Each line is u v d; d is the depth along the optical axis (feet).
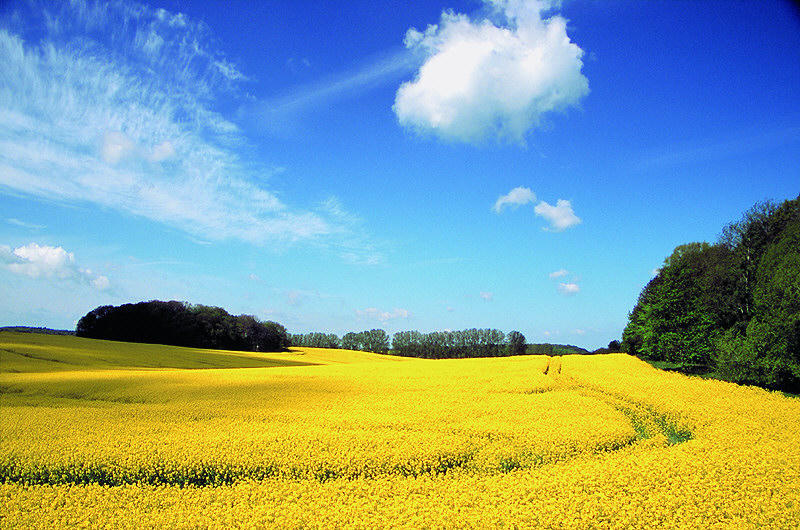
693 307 151.23
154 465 54.29
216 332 275.59
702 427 66.33
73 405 90.43
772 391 101.19
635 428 69.72
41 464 54.70
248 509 43.24
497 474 51.16
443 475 51.78
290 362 207.92
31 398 95.14
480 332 363.97
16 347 162.50
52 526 40.65
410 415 75.87
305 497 45.78
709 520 38.45
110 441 63.41
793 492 42.80
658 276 214.07
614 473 47.93
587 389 94.22
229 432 67.21
